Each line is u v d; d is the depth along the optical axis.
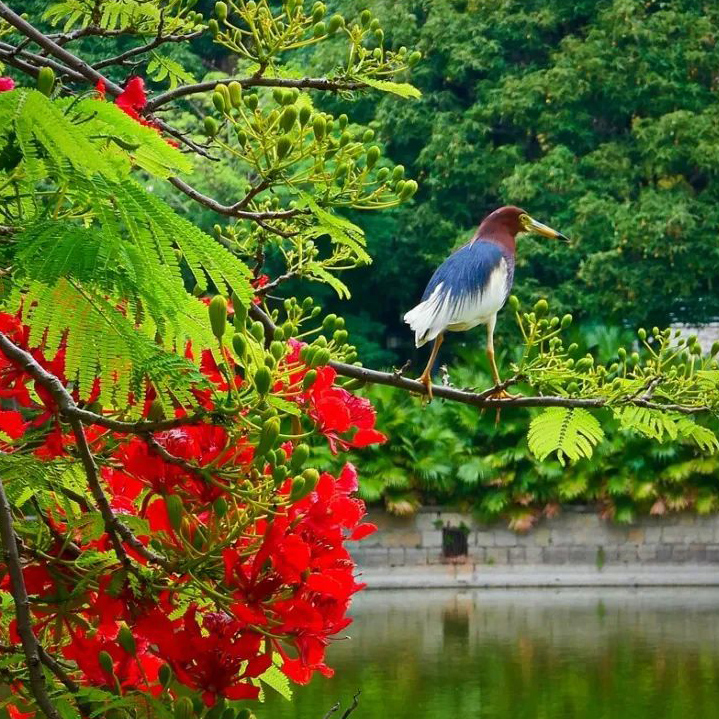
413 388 8.33
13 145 3.70
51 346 4.04
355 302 61.16
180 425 4.35
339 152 6.68
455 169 55.84
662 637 32.00
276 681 5.46
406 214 57.84
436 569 45.00
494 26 57.88
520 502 44.75
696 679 26.67
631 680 26.66
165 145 3.94
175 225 3.89
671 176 54.31
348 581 4.54
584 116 55.03
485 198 59.53
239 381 4.62
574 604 39.16
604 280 51.91
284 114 6.39
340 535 4.56
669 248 51.53
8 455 5.05
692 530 45.25
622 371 8.56
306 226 7.50
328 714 5.30
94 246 3.78
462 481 45.09
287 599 4.45
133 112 5.58
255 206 8.38
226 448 4.45
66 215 4.11
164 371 4.07
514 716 23.50
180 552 4.56
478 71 58.78
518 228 12.05
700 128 52.19
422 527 45.16
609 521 45.16
